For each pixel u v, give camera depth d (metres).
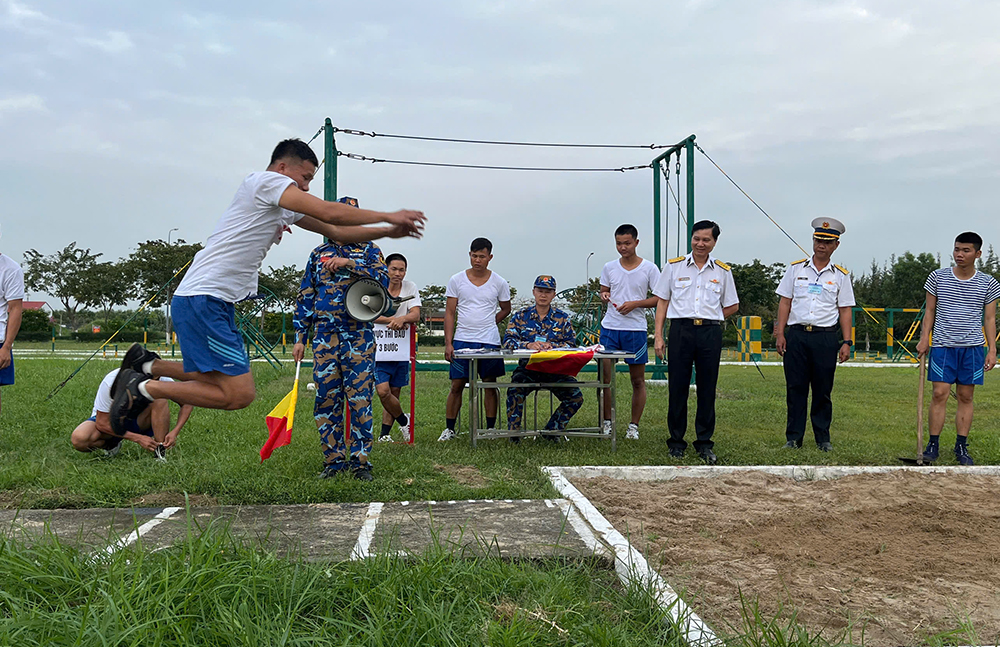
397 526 3.75
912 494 4.73
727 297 6.28
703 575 3.17
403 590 2.64
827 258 6.72
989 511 4.34
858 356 32.94
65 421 7.27
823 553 3.56
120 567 2.61
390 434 7.13
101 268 46.00
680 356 6.20
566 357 6.19
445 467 5.46
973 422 8.81
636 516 4.18
